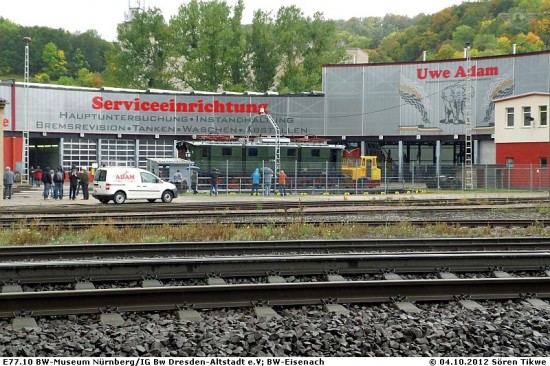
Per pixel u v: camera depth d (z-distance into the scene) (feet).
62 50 532.73
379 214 102.83
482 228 80.02
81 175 139.23
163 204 124.57
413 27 525.75
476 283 38.27
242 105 226.99
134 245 58.80
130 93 217.56
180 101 222.48
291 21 296.10
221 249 57.82
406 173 183.01
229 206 115.85
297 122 229.04
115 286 43.16
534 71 208.44
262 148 174.50
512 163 196.13
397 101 224.12
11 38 520.42
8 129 200.95
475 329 30.58
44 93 205.36
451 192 174.09
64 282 43.11
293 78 279.90
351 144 232.94
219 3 277.85
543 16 457.27
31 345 28.27
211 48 275.18
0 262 48.44
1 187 104.83
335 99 228.22
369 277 46.39
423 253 52.06
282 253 58.59
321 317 33.81
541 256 48.78
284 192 163.32
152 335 29.66
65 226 78.13
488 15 497.46
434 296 37.70
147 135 219.41
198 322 32.50
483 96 215.92
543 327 31.42
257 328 30.89
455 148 235.40
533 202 130.93
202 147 170.50
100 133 214.07
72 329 31.19
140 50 280.92
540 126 190.29
